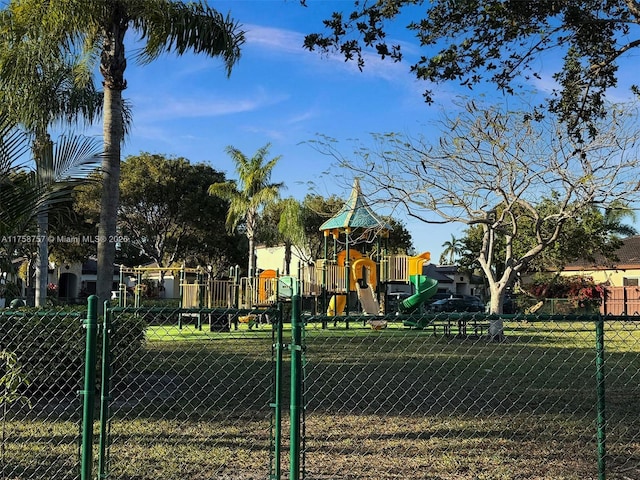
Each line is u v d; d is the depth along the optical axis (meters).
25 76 10.98
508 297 38.50
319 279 27.58
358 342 17.67
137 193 37.38
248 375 10.88
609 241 33.56
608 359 13.91
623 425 7.37
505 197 19.20
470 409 8.25
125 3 10.84
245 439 6.55
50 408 7.62
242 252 42.59
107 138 10.88
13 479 5.22
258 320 23.11
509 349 15.80
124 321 9.16
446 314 4.79
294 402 4.55
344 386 10.00
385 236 28.95
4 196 7.64
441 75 8.16
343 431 6.96
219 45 11.64
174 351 14.18
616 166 17.80
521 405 8.53
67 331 7.73
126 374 8.96
